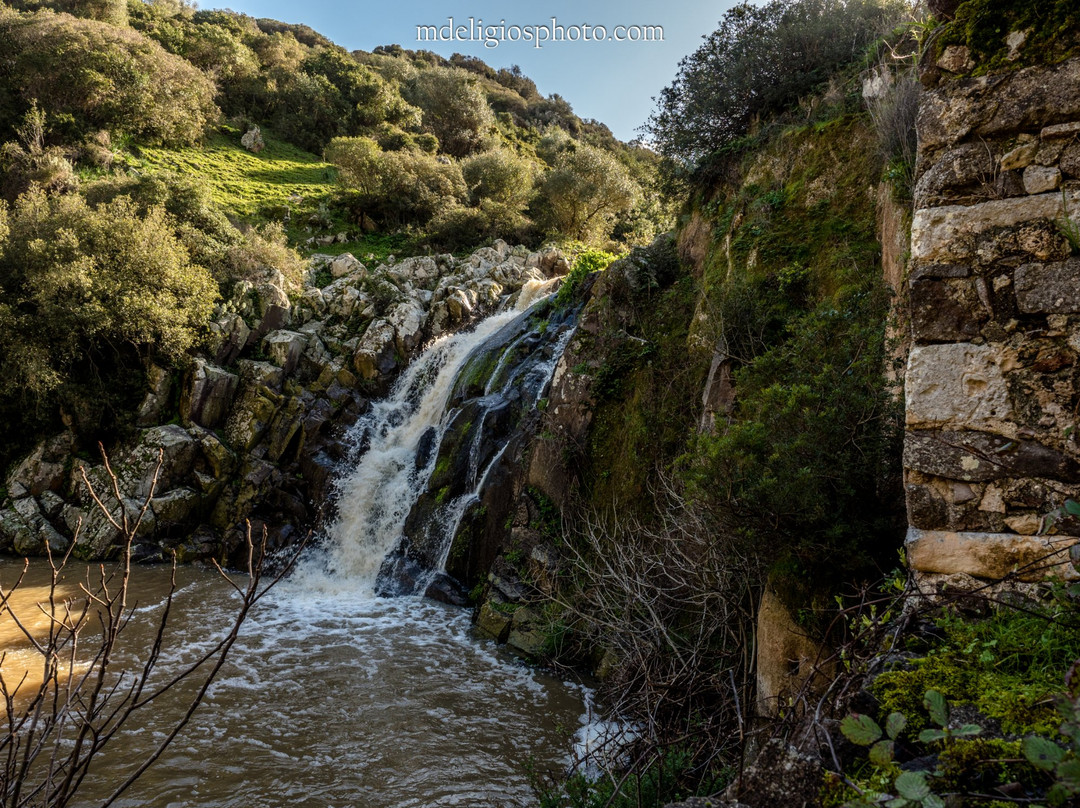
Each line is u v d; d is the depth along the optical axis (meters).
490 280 19.12
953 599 2.61
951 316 3.11
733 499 4.67
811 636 4.25
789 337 6.80
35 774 5.17
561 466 9.09
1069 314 2.85
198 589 10.77
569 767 5.42
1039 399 2.89
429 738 5.97
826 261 7.08
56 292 13.82
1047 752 1.42
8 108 25.70
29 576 11.16
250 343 16.06
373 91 38.34
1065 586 2.44
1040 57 3.02
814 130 8.08
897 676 2.31
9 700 1.83
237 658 7.74
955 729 1.88
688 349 8.48
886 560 4.32
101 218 15.38
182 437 13.85
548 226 26.86
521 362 12.55
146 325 14.03
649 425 8.29
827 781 1.85
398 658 7.82
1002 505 2.92
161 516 13.03
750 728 4.16
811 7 9.41
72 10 34.97
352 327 17.30
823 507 4.32
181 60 31.95
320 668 7.49
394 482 12.70
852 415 4.48
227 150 31.23
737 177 9.46
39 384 13.68
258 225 24.53
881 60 7.23
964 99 3.19
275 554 12.62
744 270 7.83
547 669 7.49
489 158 29.56
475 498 10.45
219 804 4.96
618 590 6.47
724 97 9.80
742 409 6.14
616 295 10.07
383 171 26.64
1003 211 3.04
